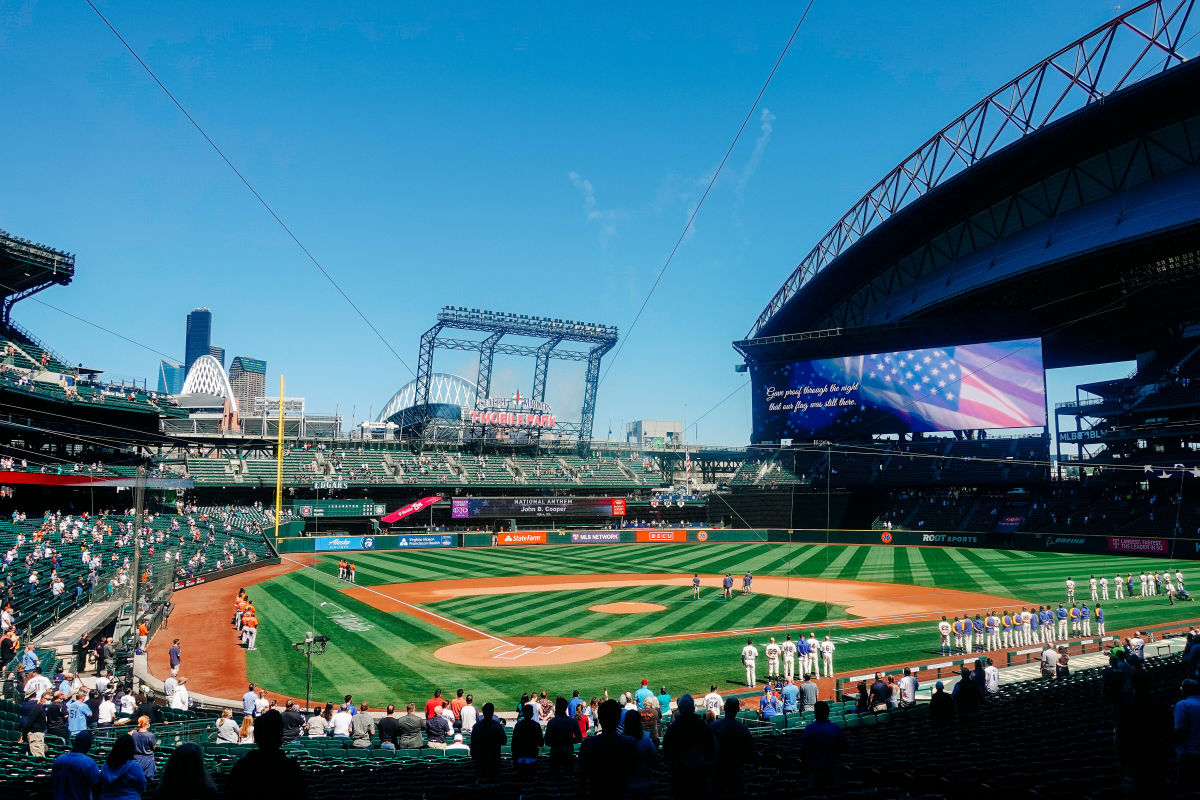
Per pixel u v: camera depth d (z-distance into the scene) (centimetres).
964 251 8419
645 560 7088
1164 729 827
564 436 11488
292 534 7862
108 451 7394
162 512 7125
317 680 2705
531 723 1138
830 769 976
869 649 3200
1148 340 8862
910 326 8406
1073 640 3309
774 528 9188
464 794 966
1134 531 6738
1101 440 7894
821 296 10275
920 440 8938
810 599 4606
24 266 5981
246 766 586
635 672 2811
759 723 1909
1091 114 6288
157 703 2264
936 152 8038
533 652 3148
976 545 7669
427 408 10281
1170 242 6456
